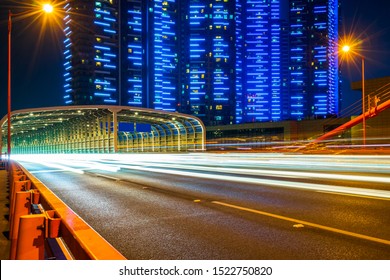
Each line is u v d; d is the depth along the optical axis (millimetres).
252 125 92000
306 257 4621
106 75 172500
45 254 5047
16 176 8227
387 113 69812
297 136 85125
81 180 17109
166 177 17406
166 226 6711
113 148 53281
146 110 52281
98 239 2846
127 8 183125
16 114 47438
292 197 9828
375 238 5457
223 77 190500
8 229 7473
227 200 9633
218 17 192250
